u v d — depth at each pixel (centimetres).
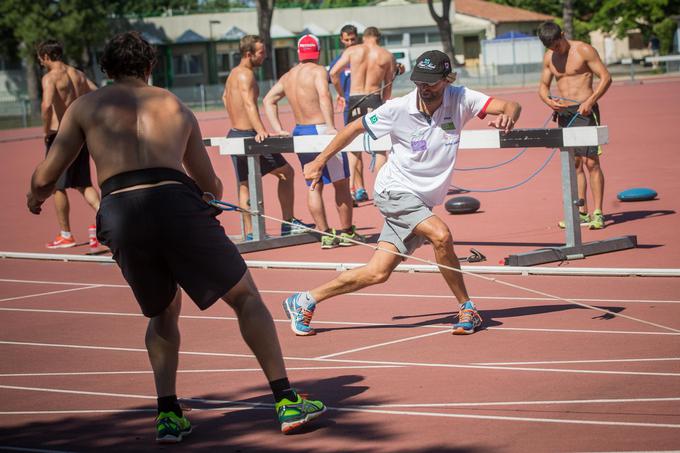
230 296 597
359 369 741
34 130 5462
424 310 938
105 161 581
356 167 1777
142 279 583
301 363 770
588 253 1152
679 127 2903
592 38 10288
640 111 3662
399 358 767
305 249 1345
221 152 1342
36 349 866
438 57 790
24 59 7406
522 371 706
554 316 880
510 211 1570
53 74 1440
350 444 572
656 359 718
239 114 1412
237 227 1600
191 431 613
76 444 598
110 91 594
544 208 1580
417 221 818
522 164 2269
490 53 7925
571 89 1360
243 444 584
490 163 2338
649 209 1491
